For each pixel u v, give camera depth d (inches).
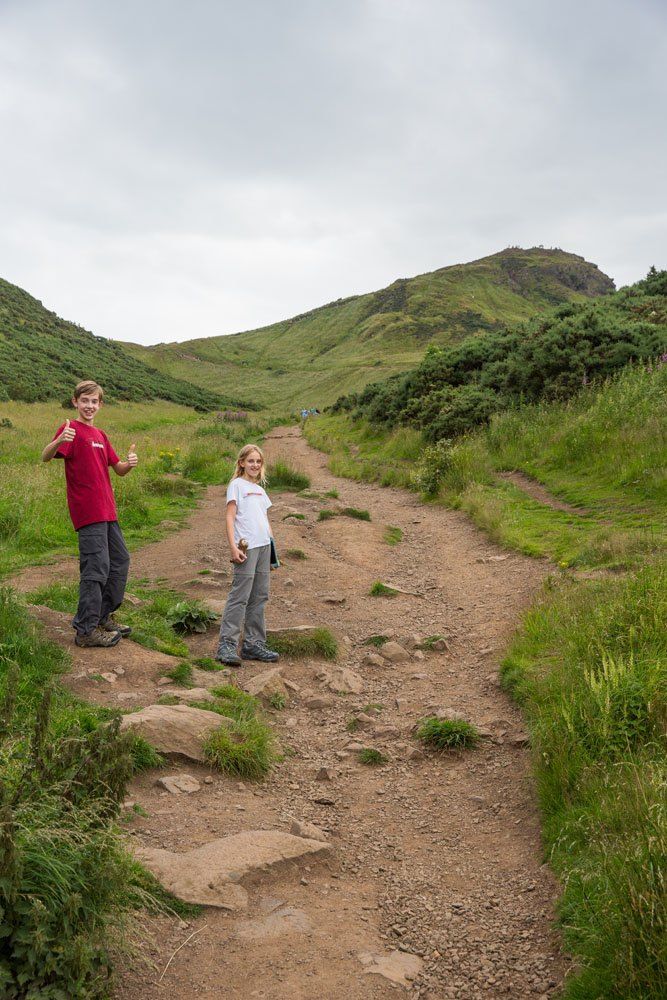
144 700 203.2
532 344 785.6
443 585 354.9
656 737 162.4
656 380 598.5
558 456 559.8
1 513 436.5
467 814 165.9
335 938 121.3
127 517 485.4
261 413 3216.0
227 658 246.4
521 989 110.2
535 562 359.9
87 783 117.3
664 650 196.1
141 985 106.3
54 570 354.9
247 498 255.4
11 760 125.8
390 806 171.5
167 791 163.5
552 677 205.3
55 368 2704.2
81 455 231.3
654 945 99.3
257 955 114.7
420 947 122.0
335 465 800.3
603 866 120.4
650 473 458.6
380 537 453.4
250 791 172.9
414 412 936.3
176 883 127.2
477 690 232.4
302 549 410.9
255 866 136.0
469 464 596.4
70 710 178.4
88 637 232.5
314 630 274.4
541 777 164.4
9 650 203.8
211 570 355.6
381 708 226.5
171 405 2812.5
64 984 95.2
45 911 94.1
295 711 224.1
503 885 138.1
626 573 280.4
